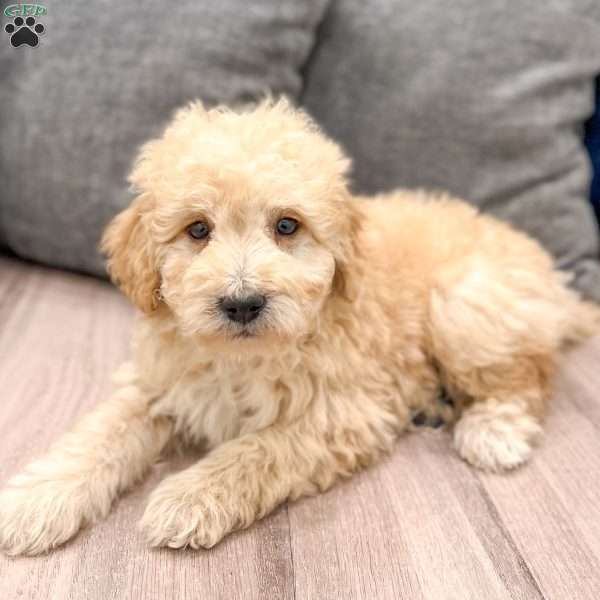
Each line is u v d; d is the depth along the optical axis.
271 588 0.30
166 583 0.30
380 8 0.60
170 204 0.35
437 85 0.58
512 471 0.38
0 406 0.42
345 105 0.61
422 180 0.60
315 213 0.36
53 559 0.32
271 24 0.56
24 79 0.58
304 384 0.39
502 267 0.46
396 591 0.30
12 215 0.62
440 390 0.47
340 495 0.37
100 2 0.56
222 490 0.34
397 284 0.44
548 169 0.59
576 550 0.32
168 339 0.39
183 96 0.56
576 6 0.58
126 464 0.38
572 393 0.46
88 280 0.62
